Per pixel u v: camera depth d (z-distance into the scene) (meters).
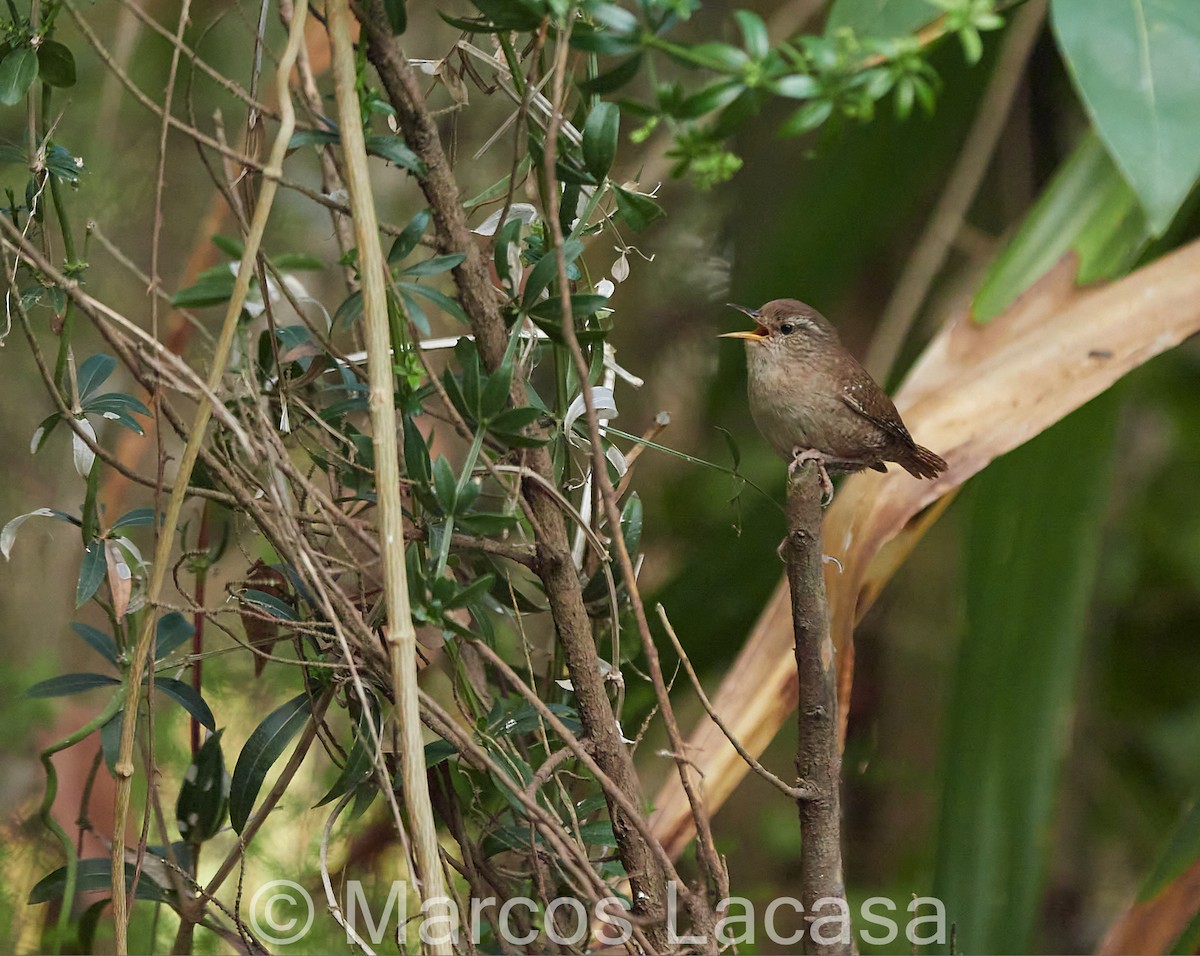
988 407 4.77
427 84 7.84
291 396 4.32
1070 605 5.78
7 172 7.19
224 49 8.17
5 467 8.23
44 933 6.27
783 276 7.64
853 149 7.28
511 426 3.96
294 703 4.53
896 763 9.38
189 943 4.79
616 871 4.70
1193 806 5.03
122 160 8.20
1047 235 4.93
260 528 4.23
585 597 4.80
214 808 4.91
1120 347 4.74
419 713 3.89
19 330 7.95
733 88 3.38
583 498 4.67
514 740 4.79
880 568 5.03
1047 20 6.87
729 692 4.82
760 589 6.78
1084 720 9.59
